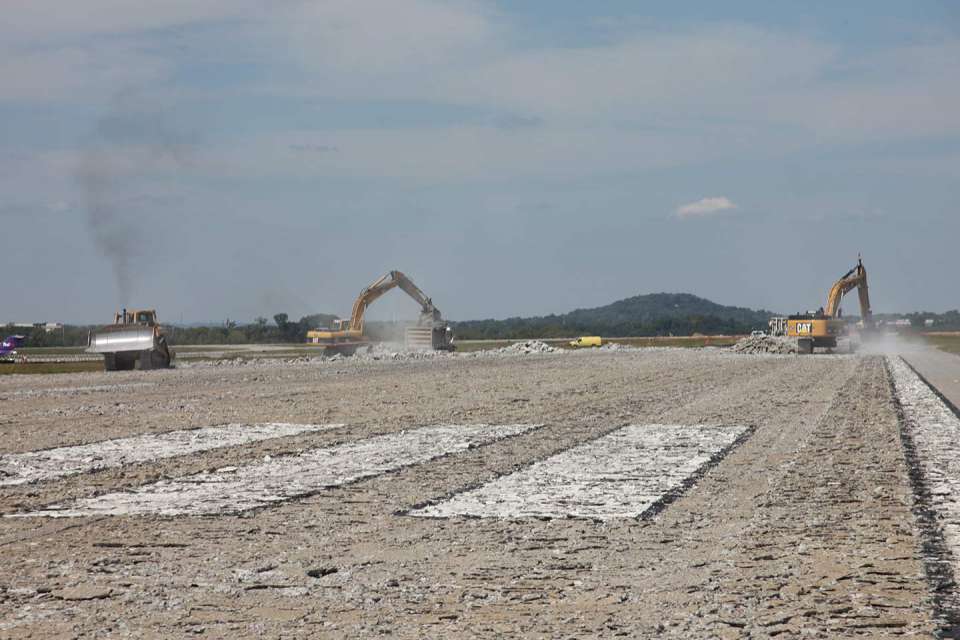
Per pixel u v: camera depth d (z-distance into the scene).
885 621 7.40
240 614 7.67
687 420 21.98
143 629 7.32
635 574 8.77
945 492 12.73
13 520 11.36
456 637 7.10
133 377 39.69
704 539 10.16
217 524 11.04
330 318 91.12
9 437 19.50
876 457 15.96
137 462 15.96
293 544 10.04
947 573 8.72
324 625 7.40
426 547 9.88
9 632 7.27
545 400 27.42
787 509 11.68
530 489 13.23
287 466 15.38
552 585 8.44
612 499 12.47
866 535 10.22
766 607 7.76
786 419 22.06
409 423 21.56
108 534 10.57
